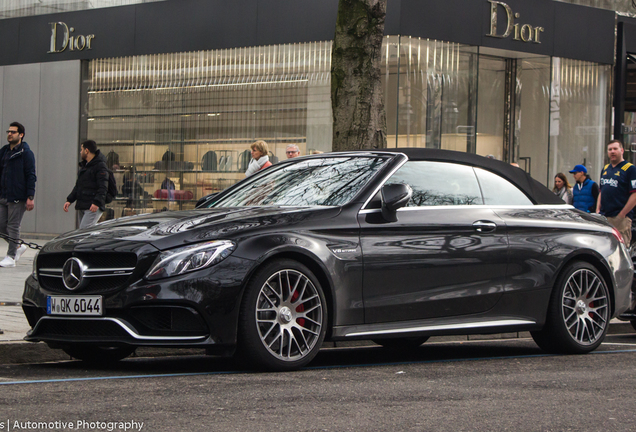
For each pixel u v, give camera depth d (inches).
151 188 797.9
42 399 180.4
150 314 215.5
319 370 232.2
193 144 776.9
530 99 781.9
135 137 807.1
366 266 237.8
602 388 206.5
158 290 212.7
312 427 155.3
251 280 219.8
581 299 286.8
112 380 209.6
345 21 425.1
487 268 261.9
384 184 250.5
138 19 798.5
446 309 253.1
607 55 812.6
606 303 291.3
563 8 776.9
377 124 424.2
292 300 228.4
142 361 256.7
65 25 839.1
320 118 711.7
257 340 219.1
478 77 743.1
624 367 248.5
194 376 217.3
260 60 741.9
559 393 197.8
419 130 699.4
